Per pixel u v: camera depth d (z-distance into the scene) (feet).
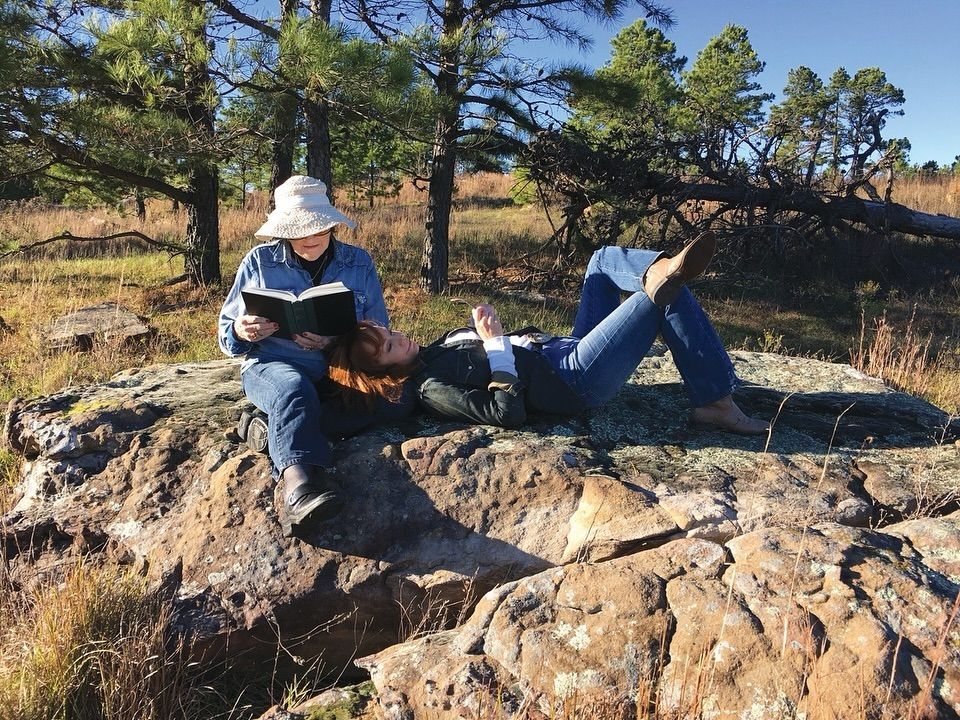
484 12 37.55
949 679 6.87
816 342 35.19
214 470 10.92
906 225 48.57
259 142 34.83
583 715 7.27
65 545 10.92
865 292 44.11
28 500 11.41
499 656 8.10
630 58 120.57
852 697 6.80
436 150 41.01
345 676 10.18
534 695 7.64
